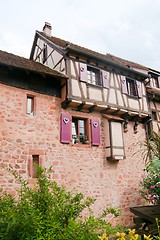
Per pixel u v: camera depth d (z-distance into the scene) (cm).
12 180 689
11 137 723
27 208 247
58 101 861
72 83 852
